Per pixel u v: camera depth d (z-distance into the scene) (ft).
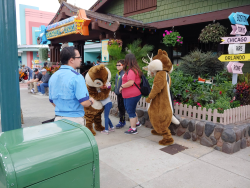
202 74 19.97
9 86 7.39
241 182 8.73
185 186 8.46
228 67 15.48
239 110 13.10
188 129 13.29
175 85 16.53
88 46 65.82
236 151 11.69
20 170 4.09
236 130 11.52
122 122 15.93
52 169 4.53
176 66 22.11
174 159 10.77
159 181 8.80
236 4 20.56
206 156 11.11
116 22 23.13
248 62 22.68
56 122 6.16
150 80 18.42
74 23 28.12
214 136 11.98
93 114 14.03
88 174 5.24
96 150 5.31
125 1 32.22
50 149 4.68
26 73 52.19
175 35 24.41
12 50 7.29
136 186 8.45
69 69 7.56
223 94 15.23
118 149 11.99
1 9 7.04
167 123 12.10
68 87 7.38
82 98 7.36
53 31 35.88
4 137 4.95
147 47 25.52
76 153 4.95
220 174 9.36
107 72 13.14
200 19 23.18
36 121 17.87
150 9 28.50
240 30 14.79
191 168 9.87
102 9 35.99
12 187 3.98
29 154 4.38
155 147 12.26
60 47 45.16
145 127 16.02
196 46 28.14
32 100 28.48
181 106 14.23
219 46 25.23
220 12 21.56
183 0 24.85
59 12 33.81
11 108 7.50
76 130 5.47
